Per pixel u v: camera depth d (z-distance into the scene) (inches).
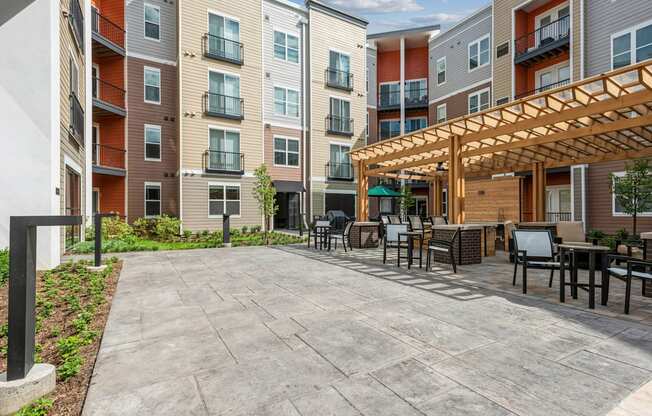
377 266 309.0
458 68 879.1
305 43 837.8
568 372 107.8
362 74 922.7
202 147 694.5
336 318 161.9
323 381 103.1
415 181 968.9
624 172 517.0
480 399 93.0
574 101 257.0
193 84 688.4
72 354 122.3
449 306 180.9
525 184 724.7
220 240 566.9
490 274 269.3
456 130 352.8
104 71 671.8
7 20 277.3
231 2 734.5
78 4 444.1
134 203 674.8
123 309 178.2
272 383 102.0
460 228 317.1
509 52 711.1
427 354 121.5
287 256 378.0
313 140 838.5
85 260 331.3
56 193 294.7
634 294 204.5
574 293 195.6
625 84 226.4
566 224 336.8
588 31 563.8
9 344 95.7
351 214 893.2
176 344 132.1
